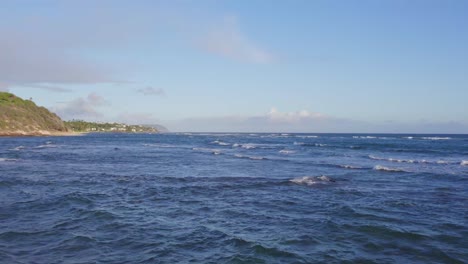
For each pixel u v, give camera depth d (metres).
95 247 8.74
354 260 8.03
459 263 7.93
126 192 16.55
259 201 14.69
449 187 18.56
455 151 48.47
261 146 64.56
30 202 13.87
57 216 11.73
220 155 42.09
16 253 8.23
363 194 16.39
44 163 30.47
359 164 31.31
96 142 84.06
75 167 27.56
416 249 8.83
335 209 13.16
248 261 7.88
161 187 18.09
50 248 8.62
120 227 10.55
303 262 7.87
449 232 10.27
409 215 12.30
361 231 10.29
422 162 33.00
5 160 32.62
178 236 9.71
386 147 58.66
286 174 23.92
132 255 8.23
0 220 11.15
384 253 8.52
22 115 121.06
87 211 12.46
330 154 43.88
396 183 19.86
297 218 11.80
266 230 10.34
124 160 34.72
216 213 12.49
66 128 148.62
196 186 18.48
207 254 8.32
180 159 36.19
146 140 105.25
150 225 10.81
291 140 101.62
